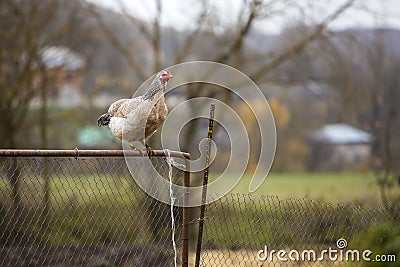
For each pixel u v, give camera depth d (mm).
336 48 18906
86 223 9586
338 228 9492
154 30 19922
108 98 23000
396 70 21031
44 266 8883
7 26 20391
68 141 22859
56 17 21734
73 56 22562
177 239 9281
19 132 22391
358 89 20297
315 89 23078
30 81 20531
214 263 8477
